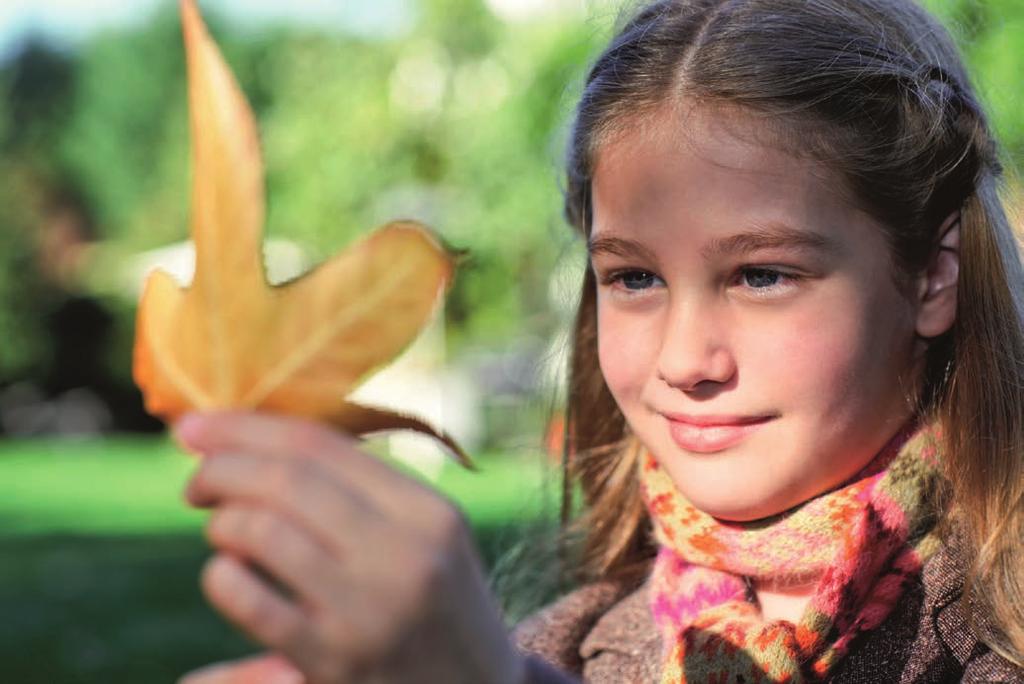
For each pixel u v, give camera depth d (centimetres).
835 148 65
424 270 42
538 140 479
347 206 650
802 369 64
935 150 69
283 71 802
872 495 67
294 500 41
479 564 43
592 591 83
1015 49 224
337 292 43
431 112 616
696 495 66
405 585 41
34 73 1321
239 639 285
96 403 1190
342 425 43
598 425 86
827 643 67
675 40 69
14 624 303
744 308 64
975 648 68
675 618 71
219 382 43
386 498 42
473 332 616
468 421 686
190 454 42
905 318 67
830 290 64
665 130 65
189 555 412
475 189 541
